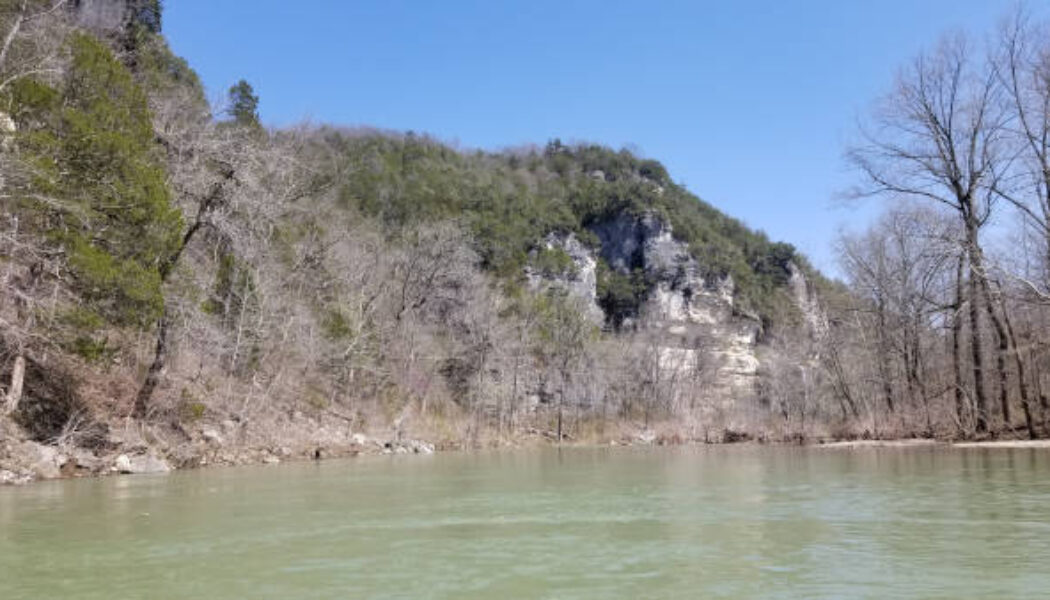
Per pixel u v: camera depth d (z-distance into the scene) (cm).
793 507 1083
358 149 9081
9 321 1645
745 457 2605
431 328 5153
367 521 984
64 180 1634
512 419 5441
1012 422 2845
